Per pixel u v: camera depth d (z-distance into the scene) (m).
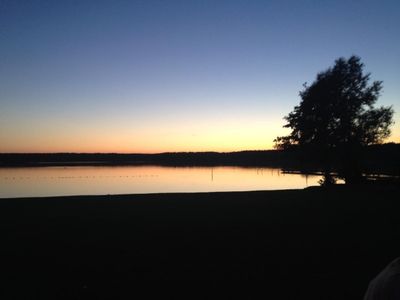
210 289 7.05
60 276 7.82
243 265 8.56
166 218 15.05
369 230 12.48
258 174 96.50
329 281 7.41
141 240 11.09
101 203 20.06
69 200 21.55
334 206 18.72
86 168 140.25
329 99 31.14
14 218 15.11
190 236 11.64
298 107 33.03
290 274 7.87
